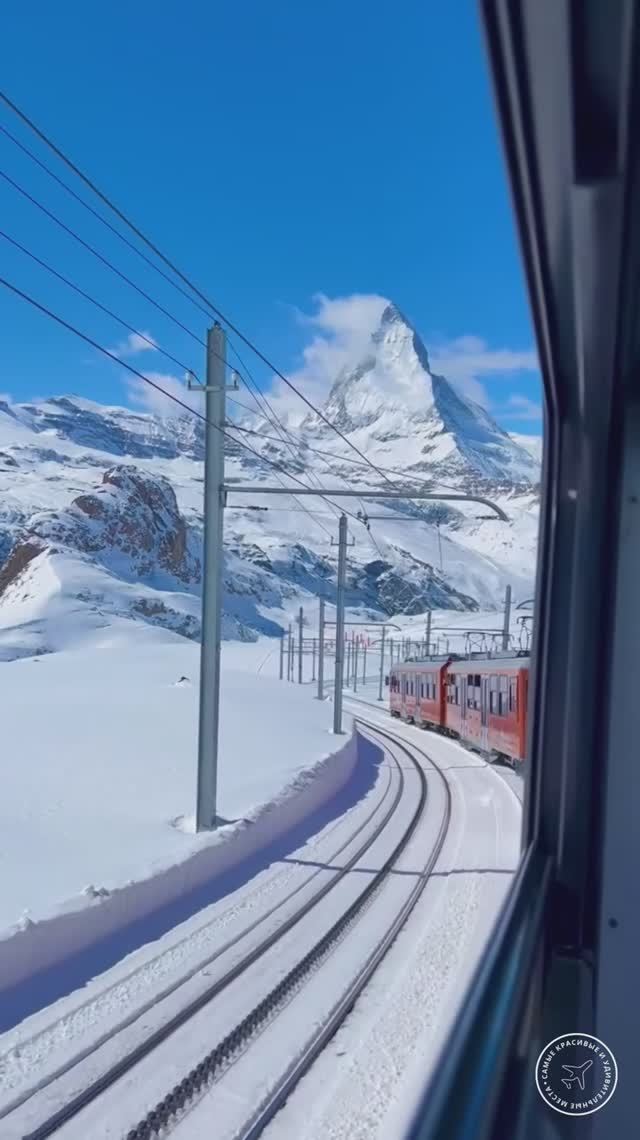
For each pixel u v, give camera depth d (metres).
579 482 3.53
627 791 3.03
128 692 38.69
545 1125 2.29
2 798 15.71
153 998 8.26
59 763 19.80
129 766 20.00
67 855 12.29
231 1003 8.16
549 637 3.70
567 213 2.44
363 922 11.03
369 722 48.34
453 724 35.00
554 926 3.53
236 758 23.09
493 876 12.93
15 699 34.66
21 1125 5.88
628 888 2.98
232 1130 5.86
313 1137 5.75
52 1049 7.09
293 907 11.62
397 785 24.77
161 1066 6.83
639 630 3.07
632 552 3.10
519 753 22.78
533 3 1.75
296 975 8.95
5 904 9.86
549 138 2.15
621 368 3.11
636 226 2.45
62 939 9.37
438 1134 1.56
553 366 3.35
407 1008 8.02
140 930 10.52
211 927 10.73
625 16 1.79
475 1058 1.89
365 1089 6.42
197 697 36.66
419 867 14.17
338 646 32.47
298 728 31.81
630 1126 2.70
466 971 8.91
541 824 3.72
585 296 2.81
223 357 15.04
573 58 1.88
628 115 2.11
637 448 3.13
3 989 8.35
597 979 2.97
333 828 18.05
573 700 3.55
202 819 14.89
